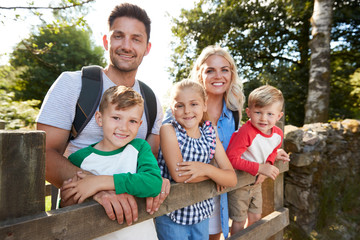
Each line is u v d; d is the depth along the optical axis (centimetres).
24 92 1499
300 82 946
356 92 970
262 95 194
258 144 203
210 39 1084
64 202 107
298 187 281
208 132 168
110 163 124
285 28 1006
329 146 318
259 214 229
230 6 1055
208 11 1102
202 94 163
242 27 1039
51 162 117
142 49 154
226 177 152
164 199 123
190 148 154
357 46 980
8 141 75
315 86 600
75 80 139
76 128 138
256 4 1004
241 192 214
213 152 164
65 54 1611
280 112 206
